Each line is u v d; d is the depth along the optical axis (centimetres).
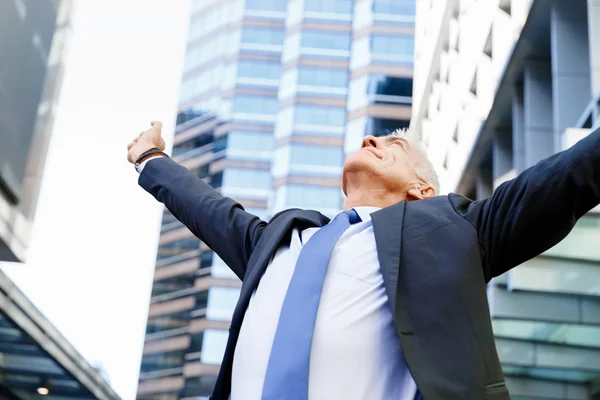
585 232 764
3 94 1462
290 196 4250
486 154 1362
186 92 4934
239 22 4781
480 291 169
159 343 4353
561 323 785
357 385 164
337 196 4231
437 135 1905
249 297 188
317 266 179
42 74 1623
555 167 170
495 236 176
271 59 4694
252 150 4462
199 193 217
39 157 1858
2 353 1703
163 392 4241
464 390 157
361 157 212
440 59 1948
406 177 209
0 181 1480
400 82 4375
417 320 165
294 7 4778
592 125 832
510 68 1205
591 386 777
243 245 206
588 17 962
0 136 1451
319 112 4416
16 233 1572
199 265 4488
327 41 4553
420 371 158
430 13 2197
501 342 802
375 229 181
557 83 1046
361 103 4328
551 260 782
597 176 167
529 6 1105
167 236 4650
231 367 186
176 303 4453
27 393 1786
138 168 229
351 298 174
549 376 784
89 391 1867
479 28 1440
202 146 4631
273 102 4569
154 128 237
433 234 178
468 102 1495
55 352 1708
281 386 162
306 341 166
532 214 171
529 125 1151
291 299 174
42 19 1631
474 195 1418
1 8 1470
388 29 4462
